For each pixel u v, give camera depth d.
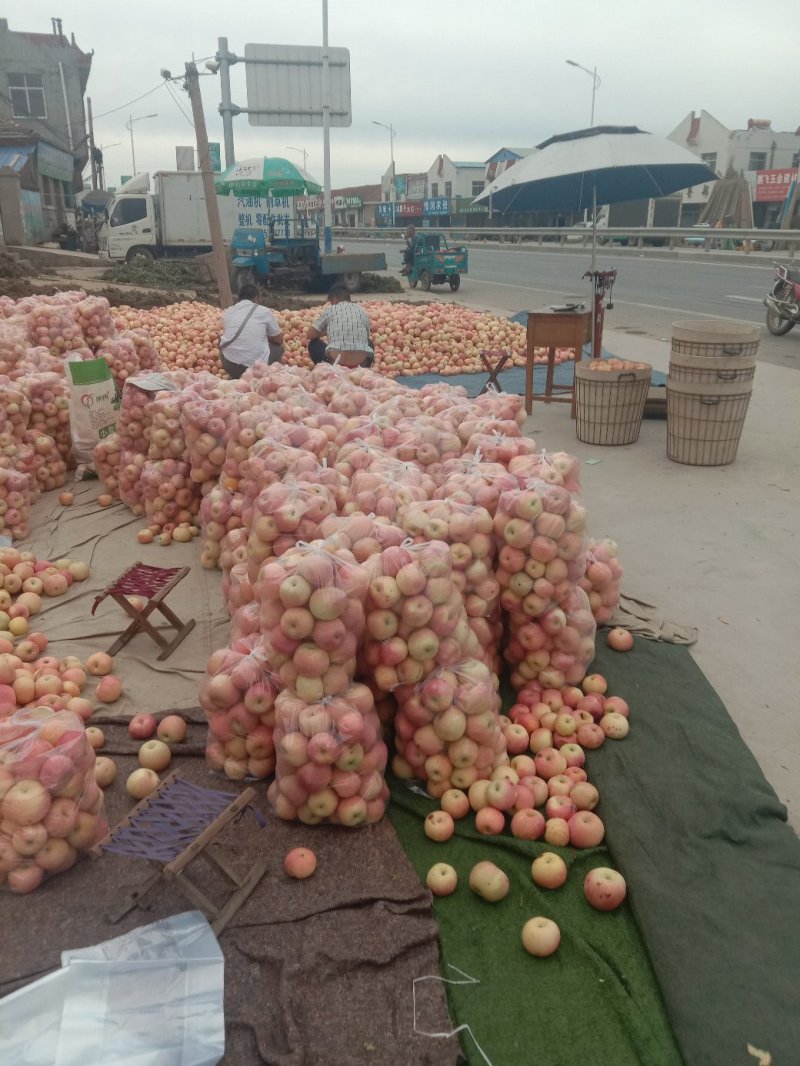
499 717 3.64
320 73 23.70
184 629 4.66
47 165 42.69
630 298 20.06
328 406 6.03
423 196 75.38
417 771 3.40
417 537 3.57
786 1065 2.25
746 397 7.21
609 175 9.05
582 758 3.52
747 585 5.17
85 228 37.16
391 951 2.61
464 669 3.31
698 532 6.00
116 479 6.75
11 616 4.79
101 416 7.36
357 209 83.50
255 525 3.90
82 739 2.93
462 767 3.29
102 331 8.57
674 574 5.34
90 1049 2.27
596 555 4.43
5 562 5.23
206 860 2.87
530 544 3.67
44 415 7.27
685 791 3.29
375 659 3.21
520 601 3.80
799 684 4.14
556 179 9.31
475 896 2.89
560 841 3.11
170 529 6.13
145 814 2.79
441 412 5.45
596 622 4.44
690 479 7.16
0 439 6.62
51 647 4.60
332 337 9.46
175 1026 2.34
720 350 7.05
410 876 2.91
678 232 32.25
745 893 2.82
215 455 5.64
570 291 23.06
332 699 3.05
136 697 4.10
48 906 2.80
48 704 3.77
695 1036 2.33
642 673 4.17
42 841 2.79
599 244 40.88
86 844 2.97
